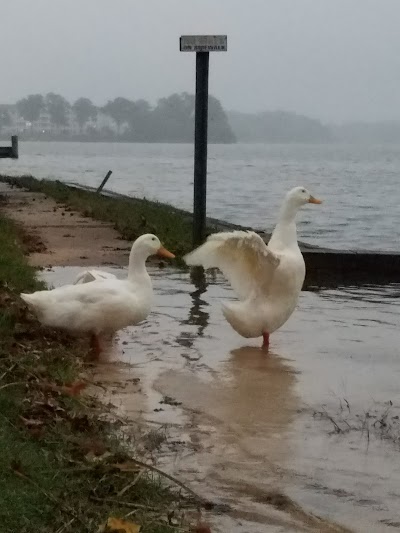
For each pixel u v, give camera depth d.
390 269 5.82
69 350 3.51
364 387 3.28
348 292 5.23
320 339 4.00
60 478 2.25
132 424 2.80
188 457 2.57
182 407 3.01
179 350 3.74
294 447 2.67
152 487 2.31
